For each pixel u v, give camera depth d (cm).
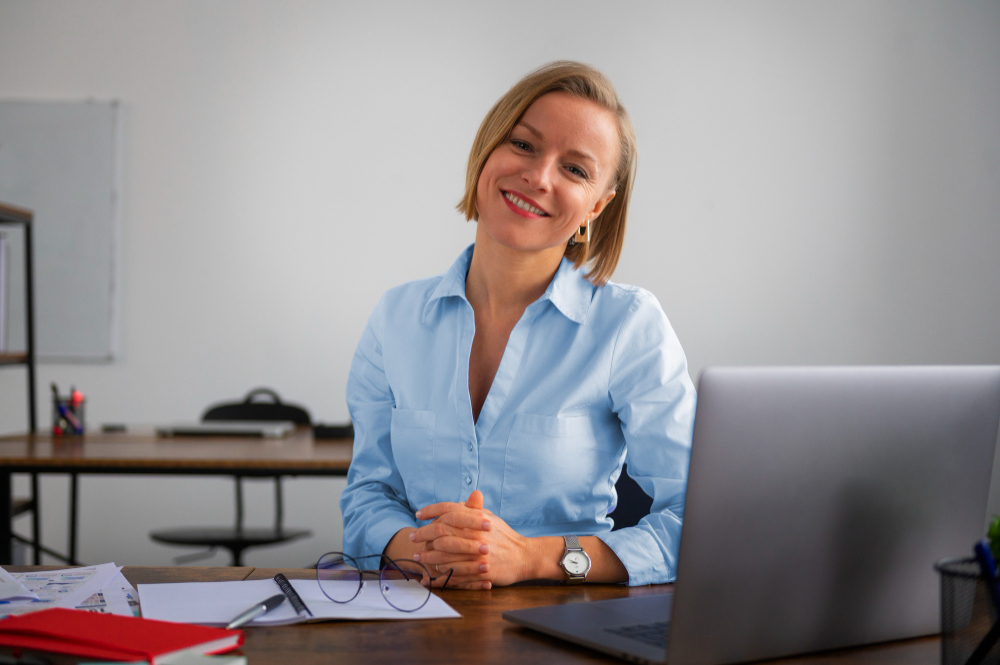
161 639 68
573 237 121
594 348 118
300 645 76
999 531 66
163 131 379
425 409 121
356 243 383
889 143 377
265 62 381
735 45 380
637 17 380
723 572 67
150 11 378
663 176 381
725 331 380
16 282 374
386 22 382
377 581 96
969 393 79
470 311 121
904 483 76
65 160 375
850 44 378
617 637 76
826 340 379
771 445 68
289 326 381
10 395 374
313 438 258
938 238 376
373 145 383
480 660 73
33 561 296
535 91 108
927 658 75
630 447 117
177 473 211
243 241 381
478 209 116
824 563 73
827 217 379
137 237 378
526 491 116
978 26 373
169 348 378
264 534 300
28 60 377
